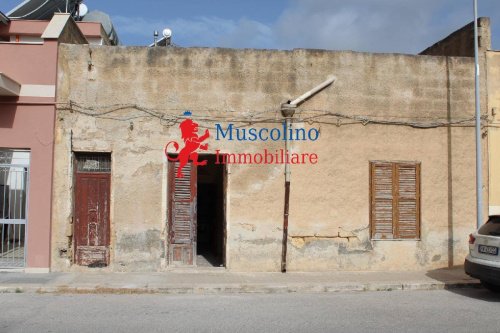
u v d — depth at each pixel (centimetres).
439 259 1128
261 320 714
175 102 1069
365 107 1116
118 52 1063
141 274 1022
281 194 1084
